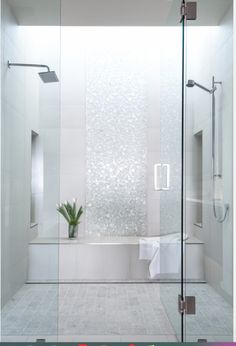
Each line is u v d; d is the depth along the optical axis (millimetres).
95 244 4500
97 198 5039
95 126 5062
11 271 2459
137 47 5098
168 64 3178
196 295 2539
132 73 5090
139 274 4496
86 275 4480
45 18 2574
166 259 3213
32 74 2555
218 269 2438
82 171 5039
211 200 2486
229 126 2395
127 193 5043
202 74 2521
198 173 2545
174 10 2900
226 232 2404
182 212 2588
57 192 2641
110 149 5059
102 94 5074
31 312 2488
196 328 2521
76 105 5062
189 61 2572
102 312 3363
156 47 5105
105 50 5090
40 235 2574
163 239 3375
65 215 4871
